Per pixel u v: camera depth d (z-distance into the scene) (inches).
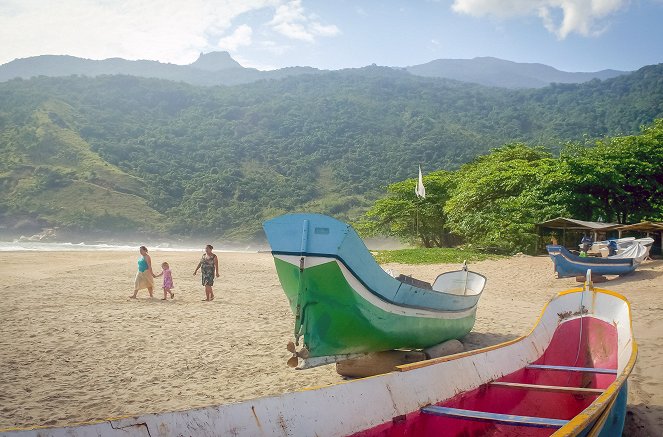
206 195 5152.6
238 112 7869.1
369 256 305.0
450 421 217.5
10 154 4987.7
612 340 311.6
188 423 155.6
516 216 1302.9
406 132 7514.8
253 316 546.6
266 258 1644.9
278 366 362.6
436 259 1193.4
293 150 6712.6
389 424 203.6
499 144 6761.8
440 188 1910.7
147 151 5940.0
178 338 439.5
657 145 1355.8
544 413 282.0
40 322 486.0
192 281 890.1
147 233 4350.4
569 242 1277.1
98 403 283.7
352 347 322.7
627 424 253.1
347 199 5305.1
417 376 227.0
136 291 650.2
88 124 6082.7
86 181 4773.6
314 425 182.2
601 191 1309.1
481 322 533.6
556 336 332.2
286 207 5167.3
